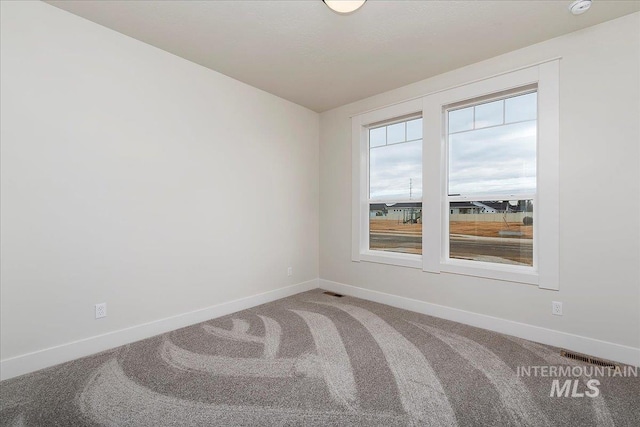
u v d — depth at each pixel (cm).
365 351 221
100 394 168
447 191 305
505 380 183
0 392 170
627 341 206
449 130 304
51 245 200
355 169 371
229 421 148
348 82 317
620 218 208
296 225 383
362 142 369
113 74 228
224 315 301
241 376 187
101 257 222
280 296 362
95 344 219
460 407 159
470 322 277
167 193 260
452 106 297
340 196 389
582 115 221
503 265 269
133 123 239
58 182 203
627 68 205
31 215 192
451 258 303
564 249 229
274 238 355
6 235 184
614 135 210
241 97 318
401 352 220
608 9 199
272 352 220
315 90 339
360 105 367
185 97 272
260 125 338
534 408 158
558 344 231
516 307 252
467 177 293
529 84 248
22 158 189
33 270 193
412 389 175
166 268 259
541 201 238
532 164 256
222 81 300
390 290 337
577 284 224
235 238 314
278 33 230
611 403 161
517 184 264
